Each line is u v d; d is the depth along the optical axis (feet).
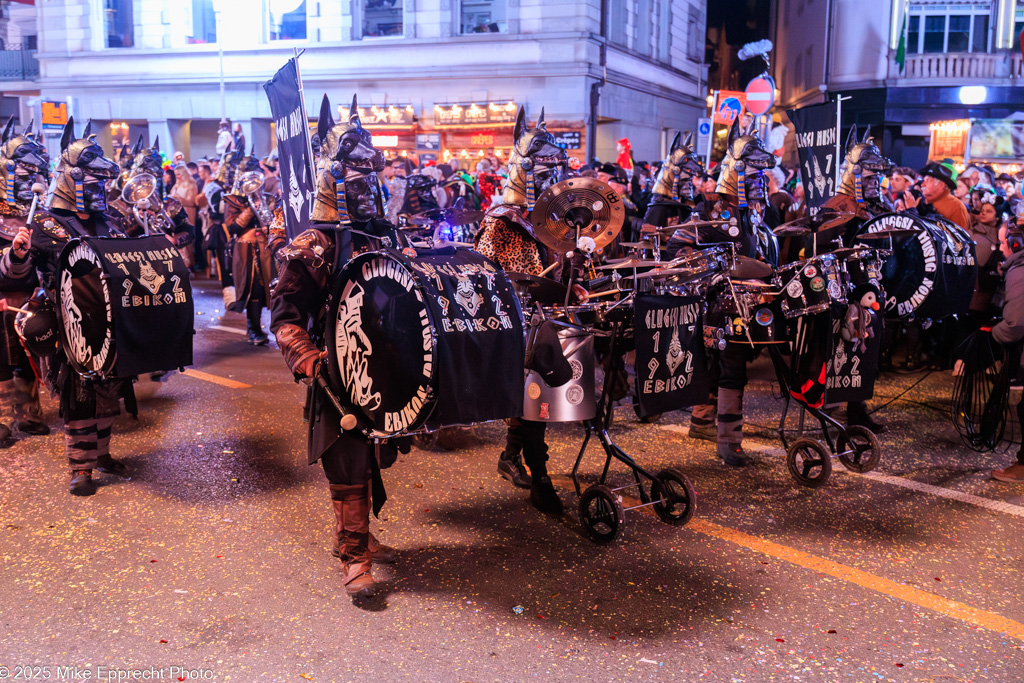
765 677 10.30
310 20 78.74
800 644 11.05
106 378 15.33
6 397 19.13
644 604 12.09
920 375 25.98
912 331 23.48
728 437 17.98
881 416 21.76
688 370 14.92
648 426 20.92
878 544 14.15
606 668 10.48
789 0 108.27
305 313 11.85
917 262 18.81
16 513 15.05
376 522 14.85
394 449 12.36
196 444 19.10
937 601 12.23
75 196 16.67
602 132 80.23
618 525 13.71
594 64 72.43
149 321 15.17
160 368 15.52
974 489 16.72
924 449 19.20
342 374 11.35
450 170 44.09
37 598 12.07
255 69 81.20
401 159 39.29
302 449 18.76
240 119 82.69
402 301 10.80
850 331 16.49
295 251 11.59
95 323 14.97
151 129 85.46
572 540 14.23
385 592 12.38
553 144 14.94
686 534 14.49
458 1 74.49
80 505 15.43
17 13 106.52
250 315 30.37
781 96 113.19
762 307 16.63
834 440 19.71
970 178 27.17
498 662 10.59
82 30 85.87
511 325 11.63
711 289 16.84
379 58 76.64
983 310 22.77
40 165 18.34
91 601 12.00
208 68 82.58
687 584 12.69
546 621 11.60
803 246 21.83
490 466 17.85
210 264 49.03
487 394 11.29
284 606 11.93
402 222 17.53
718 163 33.47
